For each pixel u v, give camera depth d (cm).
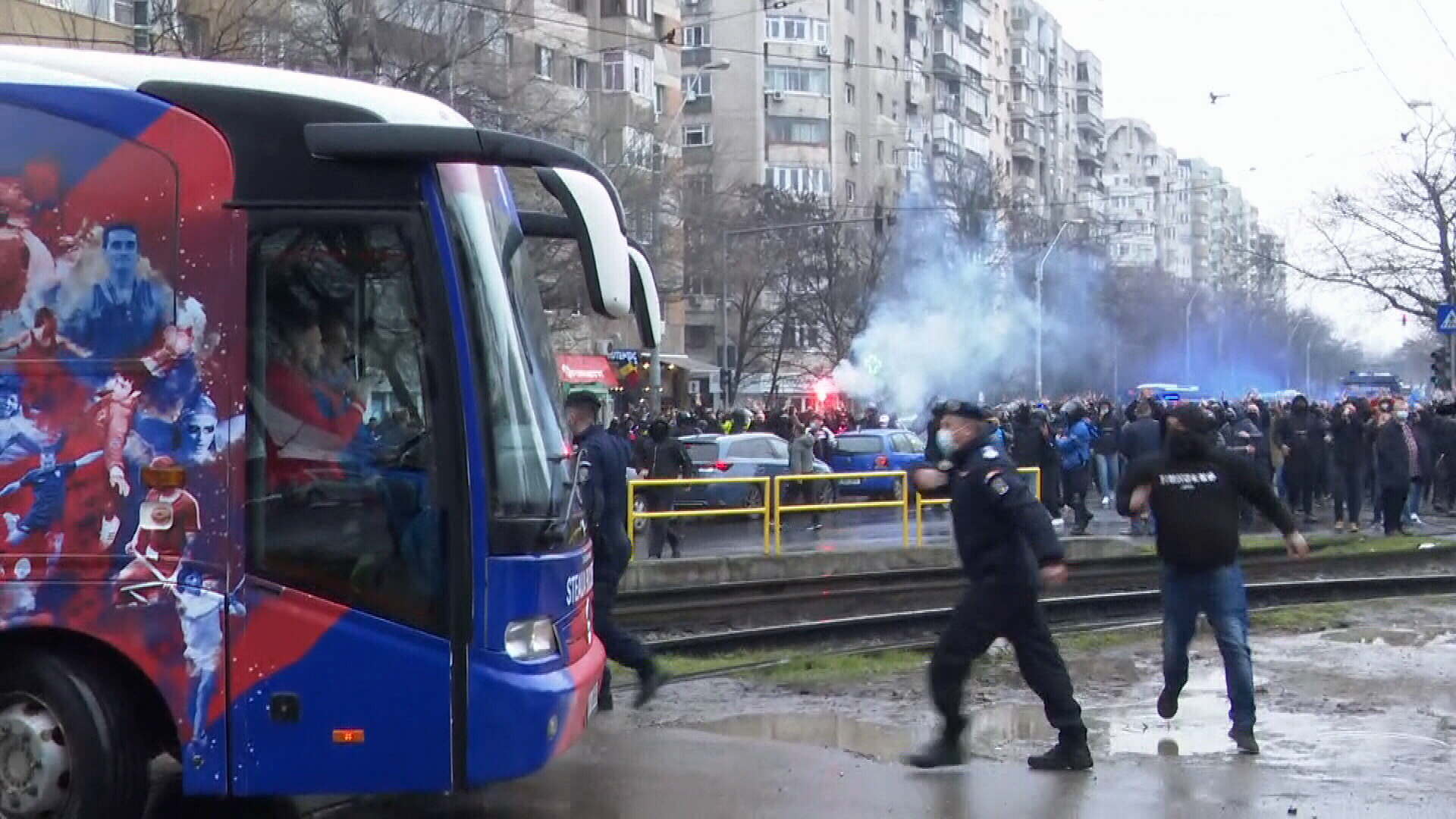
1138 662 1176
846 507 1925
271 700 610
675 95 5744
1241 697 843
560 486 666
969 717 855
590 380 3919
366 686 612
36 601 613
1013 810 719
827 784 768
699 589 1605
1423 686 1047
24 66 632
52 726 631
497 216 672
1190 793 748
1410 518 2348
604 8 4994
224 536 609
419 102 656
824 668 1158
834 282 5428
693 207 4800
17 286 622
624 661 941
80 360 617
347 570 613
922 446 2977
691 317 6184
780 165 7544
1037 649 792
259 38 2520
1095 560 1820
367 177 617
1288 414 2403
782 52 7525
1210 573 843
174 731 644
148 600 611
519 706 619
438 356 614
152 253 617
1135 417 2266
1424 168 3628
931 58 9231
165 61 642
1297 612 1441
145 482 612
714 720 943
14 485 617
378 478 615
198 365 611
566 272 3042
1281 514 833
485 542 618
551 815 716
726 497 2503
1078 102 12988
